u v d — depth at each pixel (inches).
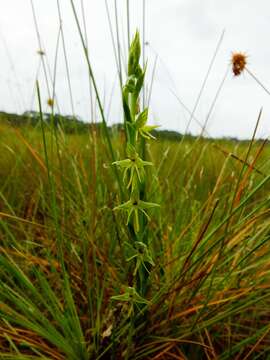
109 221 9.2
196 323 6.6
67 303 6.6
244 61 9.5
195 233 8.8
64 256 8.5
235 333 7.4
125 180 6.0
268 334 7.4
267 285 6.8
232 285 7.7
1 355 6.0
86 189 10.2
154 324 7.2
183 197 10.8
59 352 6.9
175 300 7.2
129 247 6.1
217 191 9.5
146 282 6.7
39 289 8.3
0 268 7.8
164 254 8.2
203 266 7.6
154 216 9.8
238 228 7.6
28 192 11.7
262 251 8.1
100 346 6.8
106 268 8.0
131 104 5.6
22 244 9.9
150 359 6.7
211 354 7.2
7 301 8.0
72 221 9.7
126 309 7.0
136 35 5.4
